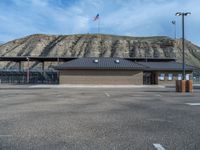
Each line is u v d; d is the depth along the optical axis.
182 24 36.06
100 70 51.75
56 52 134.12
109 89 36.72
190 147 6.64
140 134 8.05
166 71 56.28
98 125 9.43
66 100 18.91
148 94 25.39
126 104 16.33
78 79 51.62
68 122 9.98
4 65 112.50
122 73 51.97
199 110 13.51
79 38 145.00
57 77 62.28
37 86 44.69
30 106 15.07
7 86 44.31
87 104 16.28
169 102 17.56
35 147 6.58
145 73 57.44
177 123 9.87
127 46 136.62
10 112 12.55
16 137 7.58
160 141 7.21
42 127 9.02
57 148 6.51
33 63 112.44
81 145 6.79
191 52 143.12
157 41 139.88
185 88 29.45
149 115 11.77
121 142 7.10
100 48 135.62
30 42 144.50
